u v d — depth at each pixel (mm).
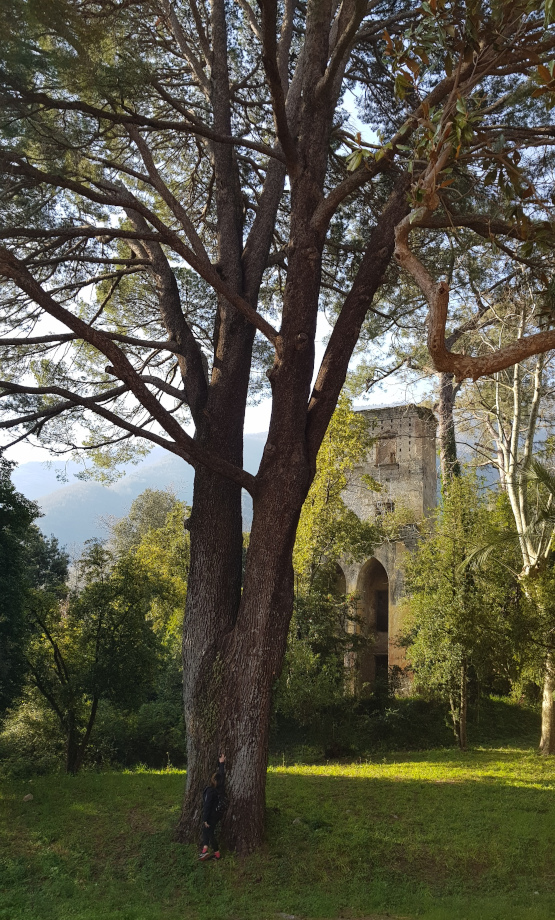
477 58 7078
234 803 10312
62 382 14672
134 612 20172
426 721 23844
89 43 9828
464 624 18812
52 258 12516
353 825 11344
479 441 26984
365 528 25172
